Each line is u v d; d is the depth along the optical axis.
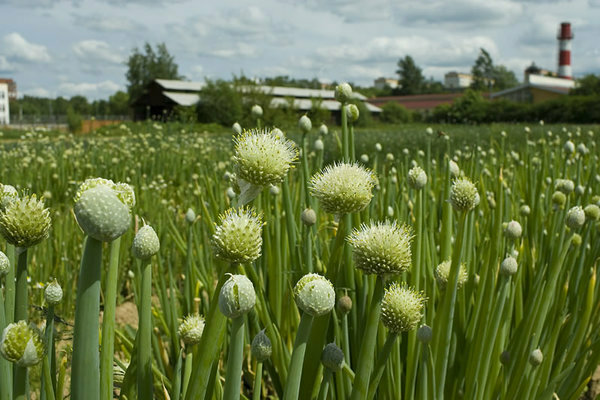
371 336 1.33
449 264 1.94
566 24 92.94
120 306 4.44
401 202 2.87
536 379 2.12
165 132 12.35
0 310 1.10
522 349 2.07
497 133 16.06
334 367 1.36
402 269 1.27
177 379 1.57
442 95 96.62
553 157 5.46
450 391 2.13
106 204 0.84
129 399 1.59
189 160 8.94
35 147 9.72
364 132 23.80
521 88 76.62
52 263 4.32
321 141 2.80
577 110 49.06
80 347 0.91
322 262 2.41
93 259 0.89
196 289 2.72
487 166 5.36
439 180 4.00
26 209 1.06
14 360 1.02
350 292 2.07
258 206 2.62
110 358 1.17
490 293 1.97
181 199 6.90
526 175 4.49
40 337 1.05
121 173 7.42
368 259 1.26
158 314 2.70
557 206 2.84
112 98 95.75
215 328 1.16
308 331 1.14
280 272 2.42
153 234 1.29
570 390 2.27
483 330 1.92
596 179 4.22
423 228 2.28
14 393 1.04
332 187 1.42
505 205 3.27
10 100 105.00
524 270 2.77
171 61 80.00
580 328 2.23
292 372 1.14
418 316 1.33
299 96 58.56
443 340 1.81
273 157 1.23
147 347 1.31
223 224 1.09
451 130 20.44
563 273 2.56
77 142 10.68
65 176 7.22
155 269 3.16
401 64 122.19
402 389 2.06
